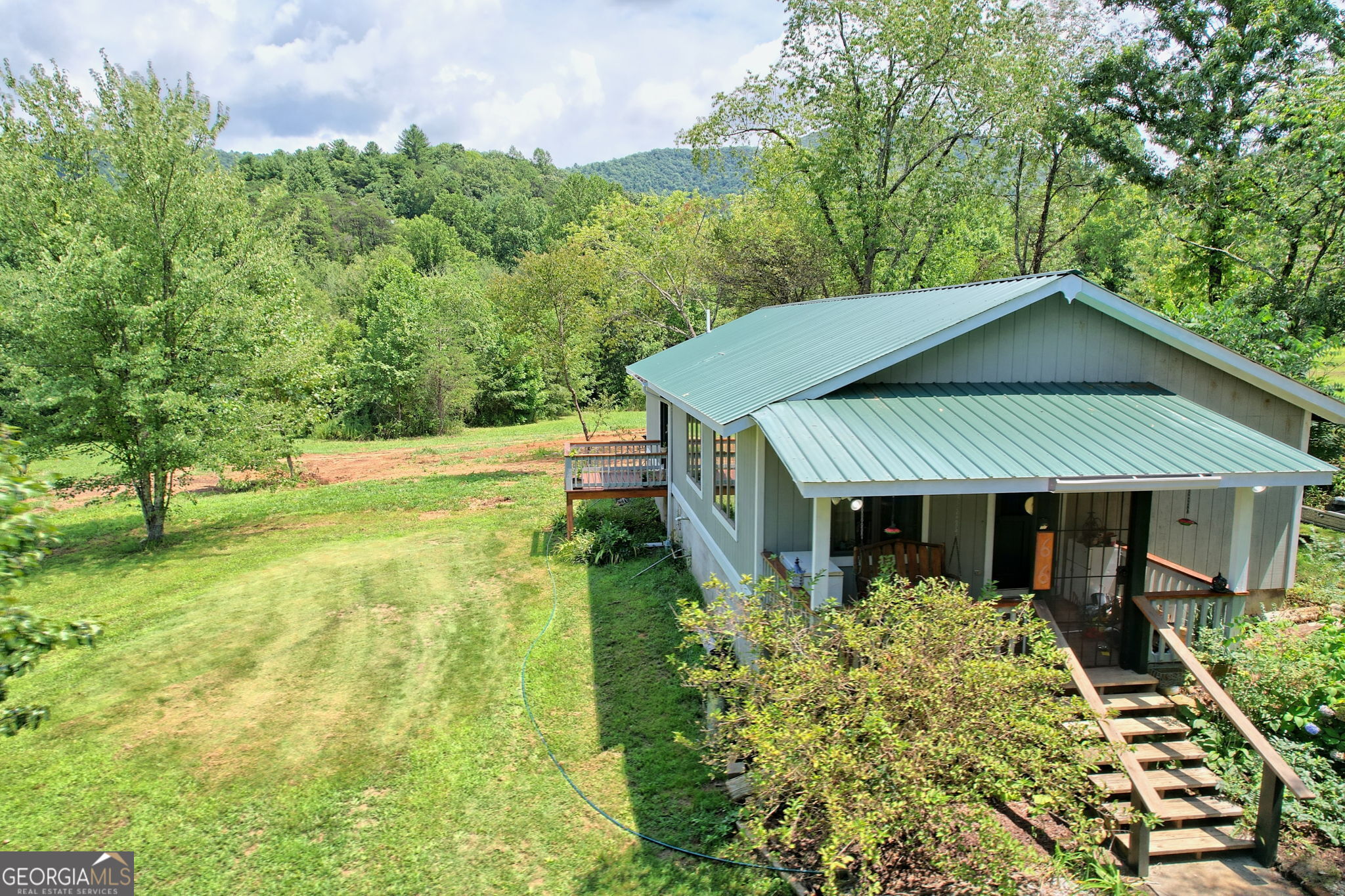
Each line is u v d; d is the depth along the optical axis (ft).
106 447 52.90
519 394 144.66
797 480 20.77
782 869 18.84
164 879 19.98
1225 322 47.01
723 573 33.01
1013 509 26.53
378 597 41.16
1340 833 18.75
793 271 101.04
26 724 15.76
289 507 65.98
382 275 156.25
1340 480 44.19
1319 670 21.91
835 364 27.55
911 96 86.22
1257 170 64.34
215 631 36.86
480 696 29.09
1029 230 97.66
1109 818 19.01
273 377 59.82
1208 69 69.92
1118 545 25.82
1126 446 23.71
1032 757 16.99
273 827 21.90
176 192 52.19
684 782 22.89
